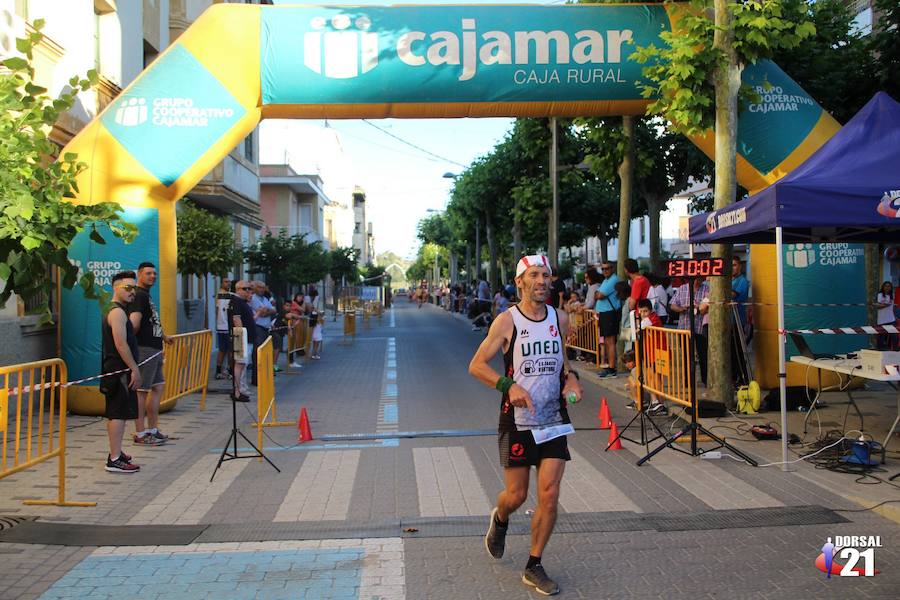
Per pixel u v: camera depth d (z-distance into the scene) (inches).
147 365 331.9
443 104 444.5
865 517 223.3
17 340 395.5
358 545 205.6
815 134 418.9
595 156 590.9
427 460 301.9
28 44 194.5
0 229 175.2
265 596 173.0
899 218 269.9
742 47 370.0
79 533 216.4
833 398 412.5
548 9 445.1
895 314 560.7
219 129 424.2
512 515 228.4
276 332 609.0
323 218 2130.9
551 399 176.6
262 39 429.4
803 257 409.7
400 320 1680.6
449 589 175.9
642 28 440.8
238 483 270.8
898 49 462.9
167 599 171.5
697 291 444.1
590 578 181.2
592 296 606.2
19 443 221.8
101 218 195.9
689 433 331.3
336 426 379.2
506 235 1808.6
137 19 578.9
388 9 442.3
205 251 569.0
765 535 209.2
